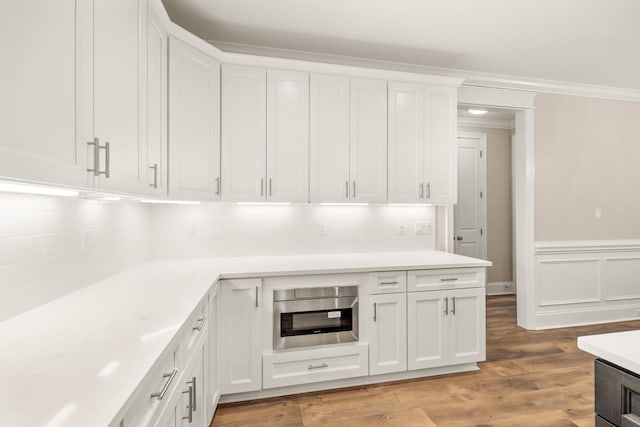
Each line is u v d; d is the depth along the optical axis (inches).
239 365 90.3
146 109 67.5
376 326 100.3
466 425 82.3
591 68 134.8
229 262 103.9
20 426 25.1
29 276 53.1
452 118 120.5
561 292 153.3
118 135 53.6
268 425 82.0
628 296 161.3
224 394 89.8
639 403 33.8
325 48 116.2
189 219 109.7
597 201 159.2
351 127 110.5
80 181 41.8
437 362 105.0
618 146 161.8
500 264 206.1
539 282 150.6
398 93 115.0
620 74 141.2
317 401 92.4
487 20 100.0
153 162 72.2
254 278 90.7
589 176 158.1
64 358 37.1
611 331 147.3
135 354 38.3
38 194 54.5
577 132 156.3
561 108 154.1
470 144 199.5
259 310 91.4
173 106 84.4
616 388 35.8
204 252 110.7
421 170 116.9
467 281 107.9
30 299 53.5
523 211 151.4
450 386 100.5
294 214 118.0
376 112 112.9
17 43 30.9
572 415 86.5
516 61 127.4
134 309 55.3
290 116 105.5
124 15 56.2
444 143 119.6
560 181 154.3
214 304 82.6
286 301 93.5
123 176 55.4
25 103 31.9
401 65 128.4
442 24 101.9
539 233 151.7
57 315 51.9
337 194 109.1
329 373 96.7
